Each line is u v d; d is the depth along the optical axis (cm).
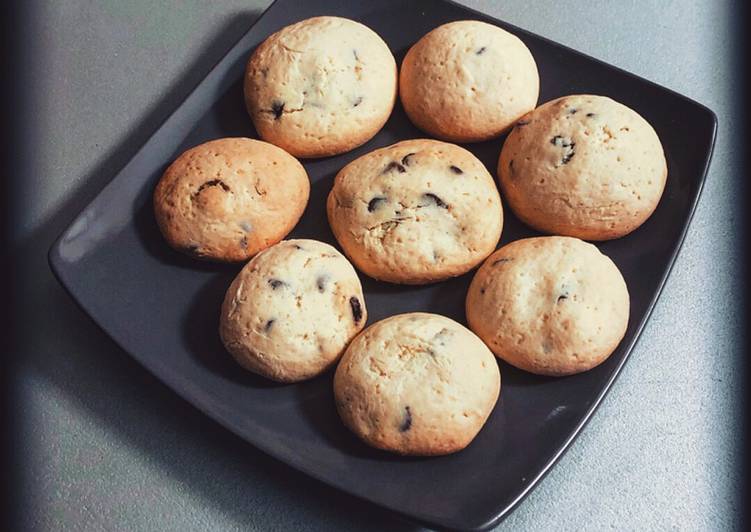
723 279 43
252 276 39
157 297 40
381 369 36
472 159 41
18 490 39
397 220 39
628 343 38
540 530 38
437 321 38
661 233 40
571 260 38
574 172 39
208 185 40
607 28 49
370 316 40
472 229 39
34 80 48
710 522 38
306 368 38
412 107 43
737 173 45
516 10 49
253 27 44
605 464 39
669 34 49
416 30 45
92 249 40
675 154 42
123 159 46
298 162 42
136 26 49
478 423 36
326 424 37
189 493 39
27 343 42
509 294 38
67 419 40
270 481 39
